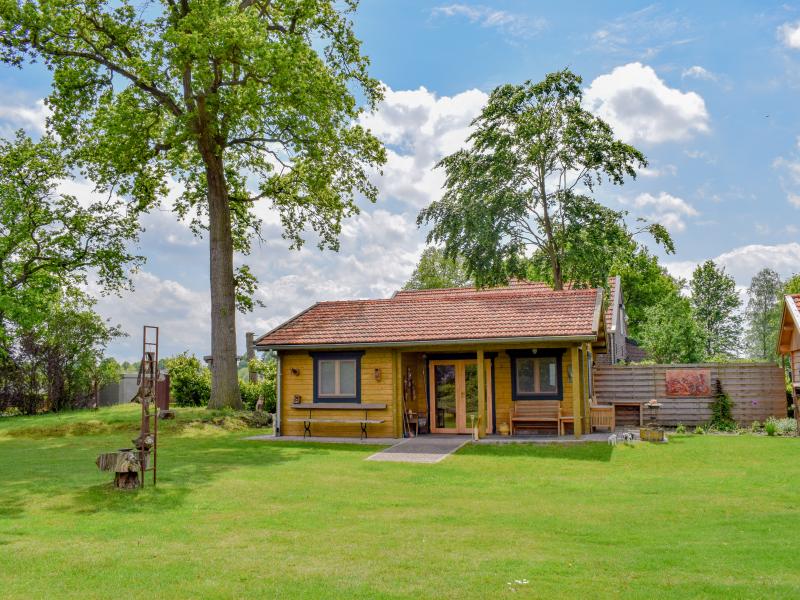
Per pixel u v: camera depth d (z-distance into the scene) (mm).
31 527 9695
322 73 25047
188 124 24453
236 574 7188
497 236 30531
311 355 22141
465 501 11602
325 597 6422
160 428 22766
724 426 22766
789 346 23219
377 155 29656
